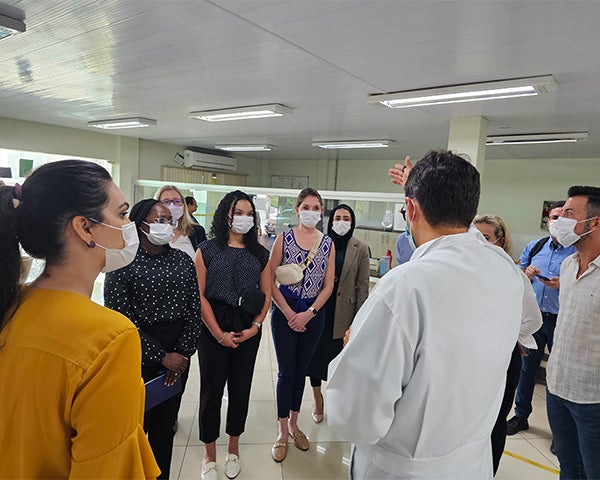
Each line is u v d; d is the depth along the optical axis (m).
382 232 4.14
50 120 5.44
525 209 6.46
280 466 2.10
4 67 2.96
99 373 0.63
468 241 0.90
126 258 0.83
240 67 2.72
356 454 1.02
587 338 1.53
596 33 1.86
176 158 7.56
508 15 1.74
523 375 2.61
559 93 2.85
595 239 1.56
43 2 1.86
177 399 1.68
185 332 1.67
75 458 0.62
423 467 0.86
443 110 3.57
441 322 0.80
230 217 1.99
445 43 2.10
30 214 0.67
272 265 2.21
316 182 8.78
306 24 1.96
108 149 6.57
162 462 1.67
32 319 0.66
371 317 0.83
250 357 1.99
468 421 0.87
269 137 5.97
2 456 0.64
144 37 2.25
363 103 3.52
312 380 2.54
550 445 2.45
